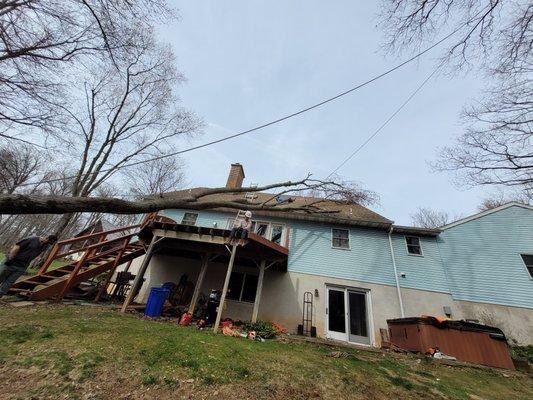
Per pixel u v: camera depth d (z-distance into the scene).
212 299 8.91
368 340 10.63
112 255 10.36
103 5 5.18
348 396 4.16
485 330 8.03
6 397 2.96
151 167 23.88
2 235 35.56
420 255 12.16
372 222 12.65
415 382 5.19
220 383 3.85
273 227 13.67
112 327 5.68
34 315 5.92
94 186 14.80
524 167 7.33
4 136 6.99
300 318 11.15
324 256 12.47
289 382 4.29
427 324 8.27
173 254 12.62
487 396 4.99
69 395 3.11
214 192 7.55
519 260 11.37
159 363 4.16
